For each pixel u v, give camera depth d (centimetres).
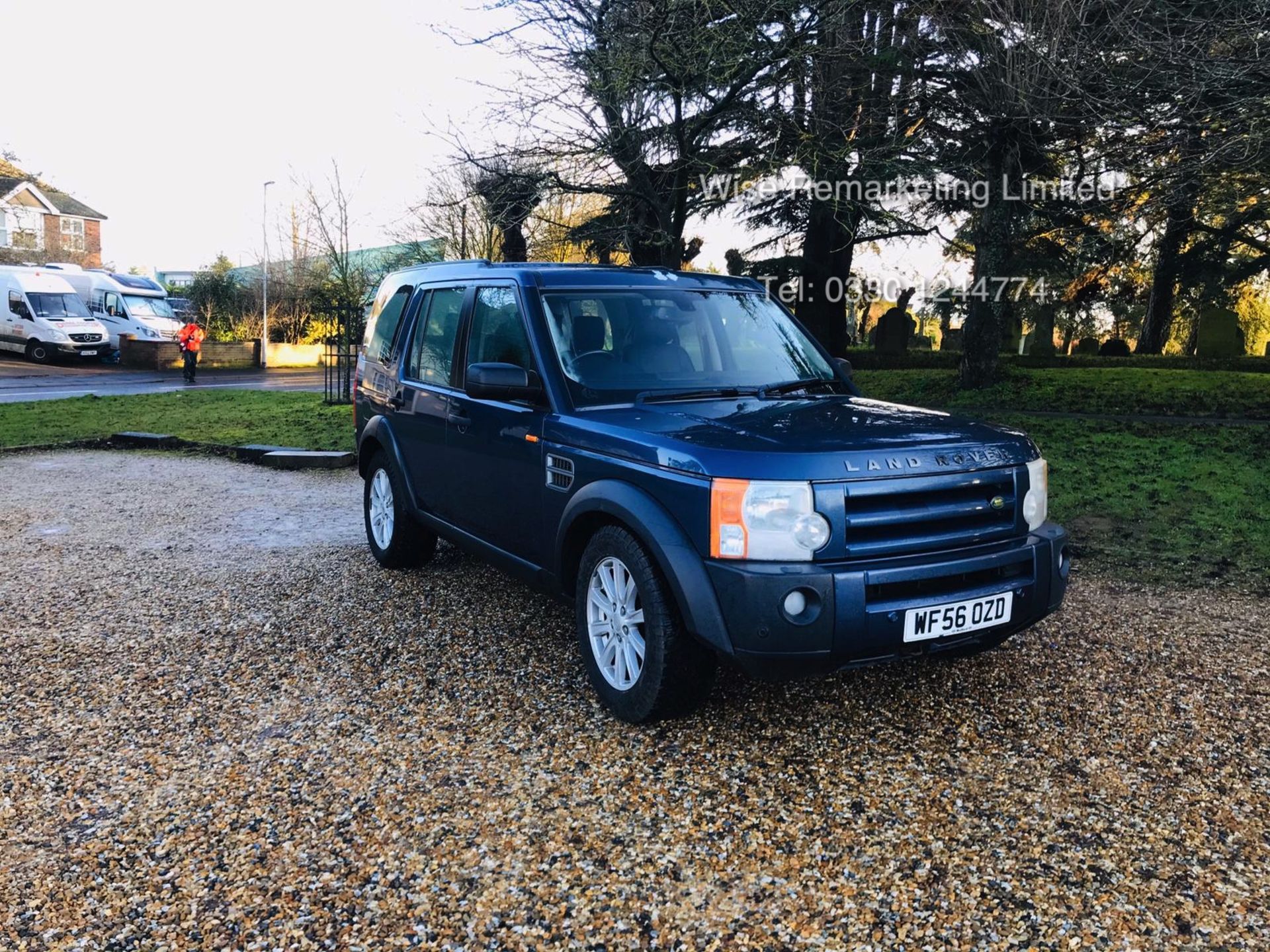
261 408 1673
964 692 374
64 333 2912
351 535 670
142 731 342
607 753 321
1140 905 238
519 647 428
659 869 254
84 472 982
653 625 321
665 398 386
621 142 988
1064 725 345
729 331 440
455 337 480
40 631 454
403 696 372
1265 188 975
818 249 1933
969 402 1454
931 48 1285
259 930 229
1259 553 599
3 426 1392
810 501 290
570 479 366
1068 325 3303
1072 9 1009
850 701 364
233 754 323
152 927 230
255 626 461
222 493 857
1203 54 879
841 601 289
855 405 378
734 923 232
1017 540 332
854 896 242
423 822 277
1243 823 279
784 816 281
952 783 301
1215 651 427
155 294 3419
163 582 542
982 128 1373
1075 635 447
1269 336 4016
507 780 303
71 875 252
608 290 429
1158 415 1282
